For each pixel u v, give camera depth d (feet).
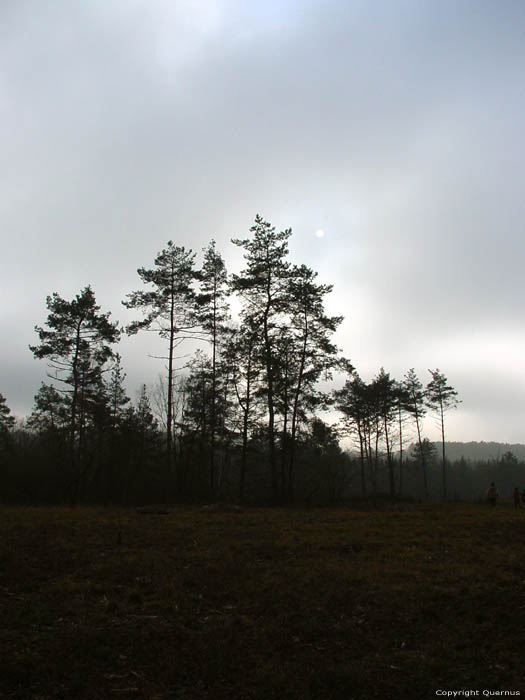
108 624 24.41
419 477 264.52
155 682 19.20
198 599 28.50
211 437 112.98
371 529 52.49
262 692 18.67
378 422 172.55
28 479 106.32
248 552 39.78
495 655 22.06
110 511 67.05
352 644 23.17
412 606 27.43
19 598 27.91
